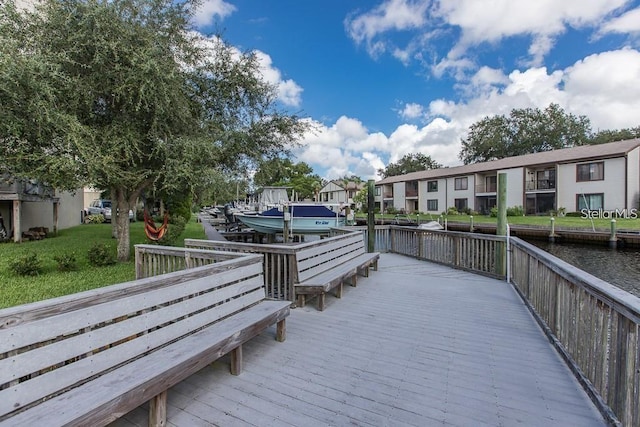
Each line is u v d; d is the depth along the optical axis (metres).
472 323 3.87
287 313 3.27
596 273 11.95
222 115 9.12
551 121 39.62
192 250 4.20
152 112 7.41
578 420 2.07
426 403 2.26
